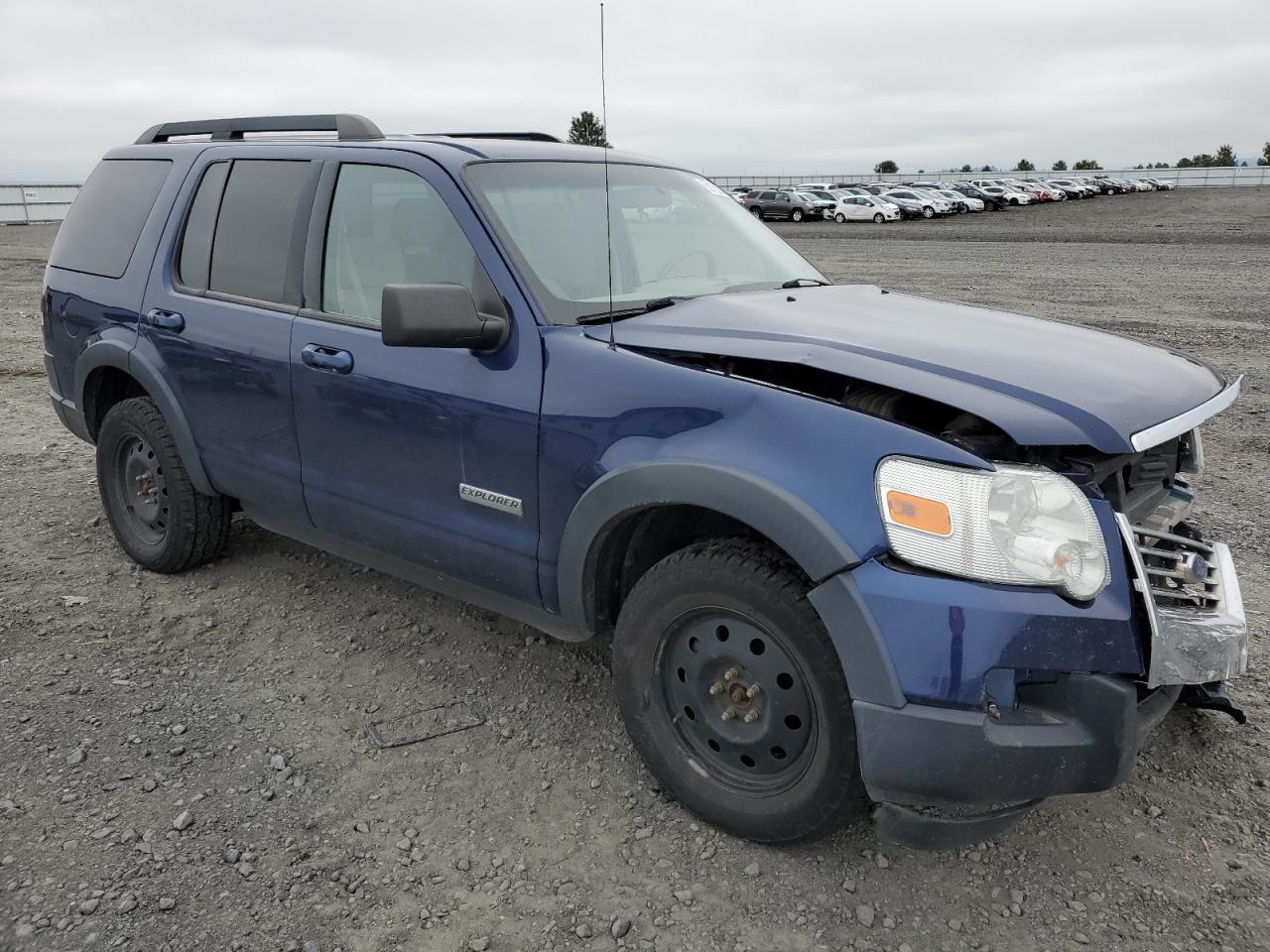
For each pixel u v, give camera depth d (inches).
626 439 103.8
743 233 152.6
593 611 114.0
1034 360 103.1
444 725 127.9
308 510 143.9
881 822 93.0
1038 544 85.9
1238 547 186.5
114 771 116.7
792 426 93.2
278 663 143.4
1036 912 95.9
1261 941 92.1
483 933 92.8
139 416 165.3
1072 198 2290.8
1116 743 88.0
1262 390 323.0
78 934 91.7
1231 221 1311.5
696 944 91.9
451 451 120.8
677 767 107.4
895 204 1664.6
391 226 129.5
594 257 125.2
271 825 107.7
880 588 86.5
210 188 157.6
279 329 140.1
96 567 176.9
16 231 1207.6
